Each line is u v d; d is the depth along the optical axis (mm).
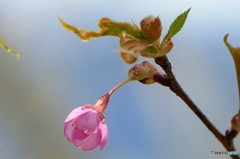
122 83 521
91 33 486
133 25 485
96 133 514
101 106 522
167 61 495
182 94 495
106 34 486
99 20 484
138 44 479
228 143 486
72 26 485
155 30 482
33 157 1368
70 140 514
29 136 1403
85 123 512
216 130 487
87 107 520
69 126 514
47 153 1379
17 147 1364
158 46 489
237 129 482
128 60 456
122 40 482
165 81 497
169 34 490
